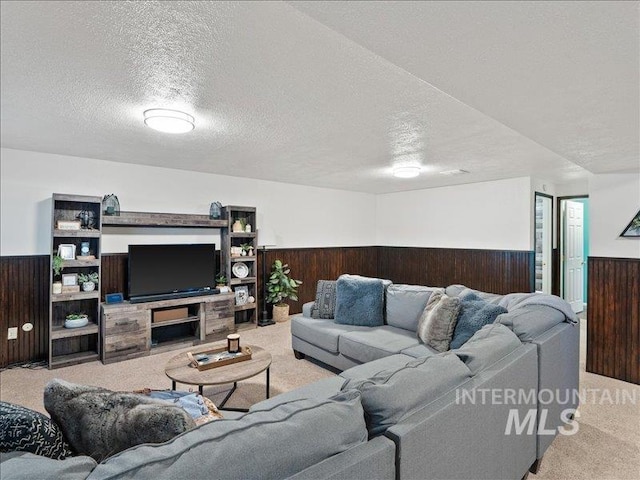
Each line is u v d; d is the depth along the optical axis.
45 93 2.10
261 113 2.43
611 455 2.10
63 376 3.29
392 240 6.80
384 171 4.61
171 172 4.50
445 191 5.89
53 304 3.72
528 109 1.70
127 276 4.15
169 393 1.97
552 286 5.60
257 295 5.29
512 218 5.05
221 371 2.42
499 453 1.54
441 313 2.77
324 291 3.83
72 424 1.08
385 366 2.42
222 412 1.89
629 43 1.11
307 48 1.60
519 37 1.09
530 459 1.85
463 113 2.41
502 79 1.38
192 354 2.70
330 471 0.88
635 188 3.25
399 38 1.11
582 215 6.17
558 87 1.45
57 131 2.87
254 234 4.95
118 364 3.60
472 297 2.85
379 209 7.03
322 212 6.21
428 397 1.24
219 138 3.06
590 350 3.45
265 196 5.43
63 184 3.78
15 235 3.56
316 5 0.95
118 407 1.11
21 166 3.56
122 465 0.75
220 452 0.80
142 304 3.85
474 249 5.49
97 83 1.96
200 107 2.32
